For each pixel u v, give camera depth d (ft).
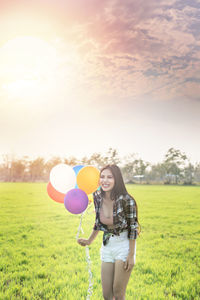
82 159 298.76
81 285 14.53
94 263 18.76
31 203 63.46
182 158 290.15
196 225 35.32
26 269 17.57
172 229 32.50
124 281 9.73
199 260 19.92
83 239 11.83
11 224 35.65
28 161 361.10
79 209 11.90
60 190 12.76
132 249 9.70
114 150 312.50
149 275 16.47
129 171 321.11
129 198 10.03
